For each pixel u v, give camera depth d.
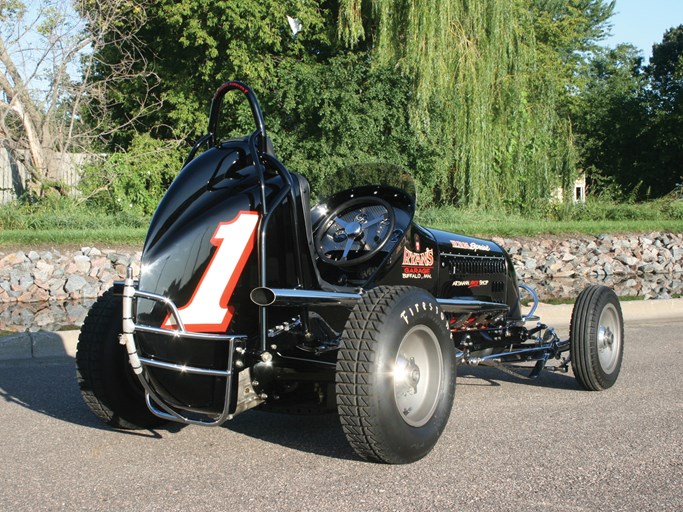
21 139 19.47
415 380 3.71
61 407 5.00
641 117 39.53
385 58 20.44
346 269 4.44
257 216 3.79
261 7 21.25
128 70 23.23
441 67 19.81
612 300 5.52
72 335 7.39
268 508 3.16
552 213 23.89
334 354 4.04
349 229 4.48
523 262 18.30
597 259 19.25
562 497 3.27
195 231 3.69
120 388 4.12
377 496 3.28
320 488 3.39
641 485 3.43
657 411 4.82
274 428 4.49
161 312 3.59
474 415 4.76
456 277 5.14
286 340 3.96
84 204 19.81
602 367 5.37
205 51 22.02
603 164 40.31
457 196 21.98
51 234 15.27
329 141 20.56
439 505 3.18
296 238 3.96
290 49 23.95
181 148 22.86
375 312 3.52
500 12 20.20
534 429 4.40
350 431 3.48
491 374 6.21
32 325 9.83
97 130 23.53
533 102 22.33
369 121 20.03
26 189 20.05
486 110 20.42
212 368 3.62
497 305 5.28
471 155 20.44
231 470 3.66
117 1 20.33
